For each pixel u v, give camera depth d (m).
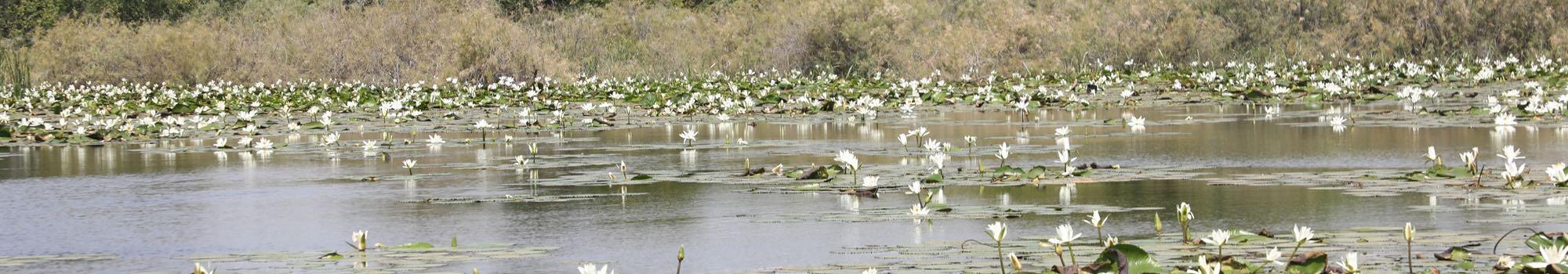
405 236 7.19
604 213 7.97
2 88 33.03
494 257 6.36
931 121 17.14
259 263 6.25
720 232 7.14
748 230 7.16
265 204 8.75
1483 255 5.73
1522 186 8.20
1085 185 9.03
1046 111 19.11
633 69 34.97
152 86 36.41
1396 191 8.22
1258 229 6.92
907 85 25.39
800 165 10.89
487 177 10.28
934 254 6.09
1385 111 16.80
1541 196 7.80
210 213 8.38
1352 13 32.53
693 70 34.53
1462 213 7.23
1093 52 32.69
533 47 33.53
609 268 6.14
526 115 17.23
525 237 7.08
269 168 11.34
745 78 31.31
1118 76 27.84
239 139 15.48
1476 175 8.82
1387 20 32.38
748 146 13.11
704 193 8.89
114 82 37.06
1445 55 31.59
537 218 7.82
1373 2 32.62
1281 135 13.32
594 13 39.66
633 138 14.65
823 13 33.59
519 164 11.12
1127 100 20.86
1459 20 31.66
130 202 9.06
